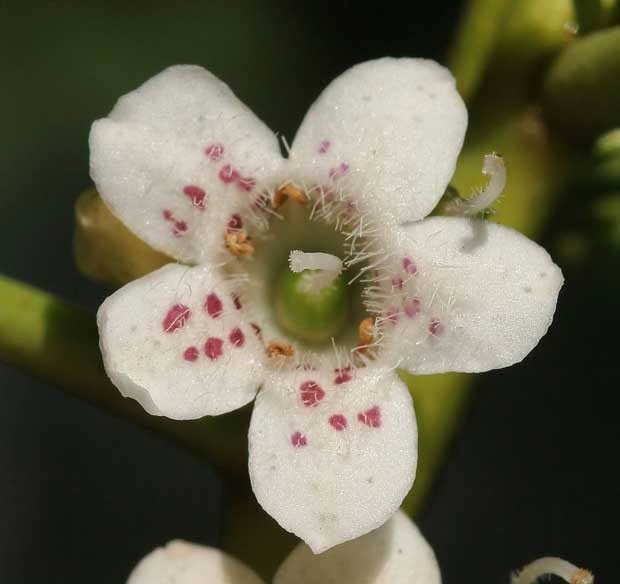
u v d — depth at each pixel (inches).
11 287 2.4
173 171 2.3
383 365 2.4
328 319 2.5
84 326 2.4
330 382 2.4
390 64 2.4
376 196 2.4
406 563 2.3
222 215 2.4
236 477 2.4
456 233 2.3
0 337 2.4
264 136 2.4
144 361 2.3
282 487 2.3
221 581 2.3
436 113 2.3
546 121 2.6
